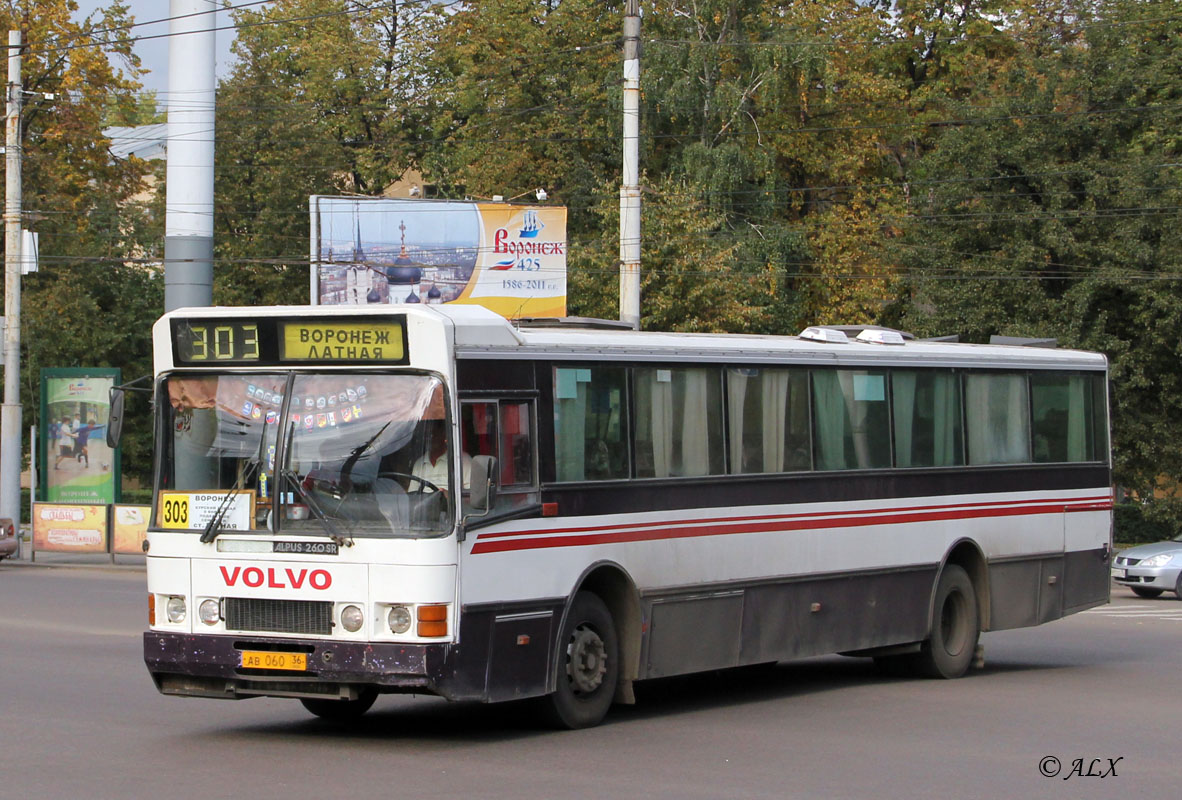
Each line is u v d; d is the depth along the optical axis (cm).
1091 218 3562
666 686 1369
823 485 1295
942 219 3803
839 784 860
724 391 1207
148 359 4912
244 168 4859
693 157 4081
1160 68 3650
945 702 1252
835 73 4256
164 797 789
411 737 1016
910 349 1412
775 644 1239
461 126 4862
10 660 1427
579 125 4556
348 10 4475
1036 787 865
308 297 4781
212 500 980
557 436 1048
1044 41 4122
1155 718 1158
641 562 1111
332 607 941
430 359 954
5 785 823
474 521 958
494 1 4706
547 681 1024
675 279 3794
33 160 4506
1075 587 1591
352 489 952
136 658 1448
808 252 4369
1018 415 1537
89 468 3145
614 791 822
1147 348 3494
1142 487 3716
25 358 4588
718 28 4331
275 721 1091
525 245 3809
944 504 1429
